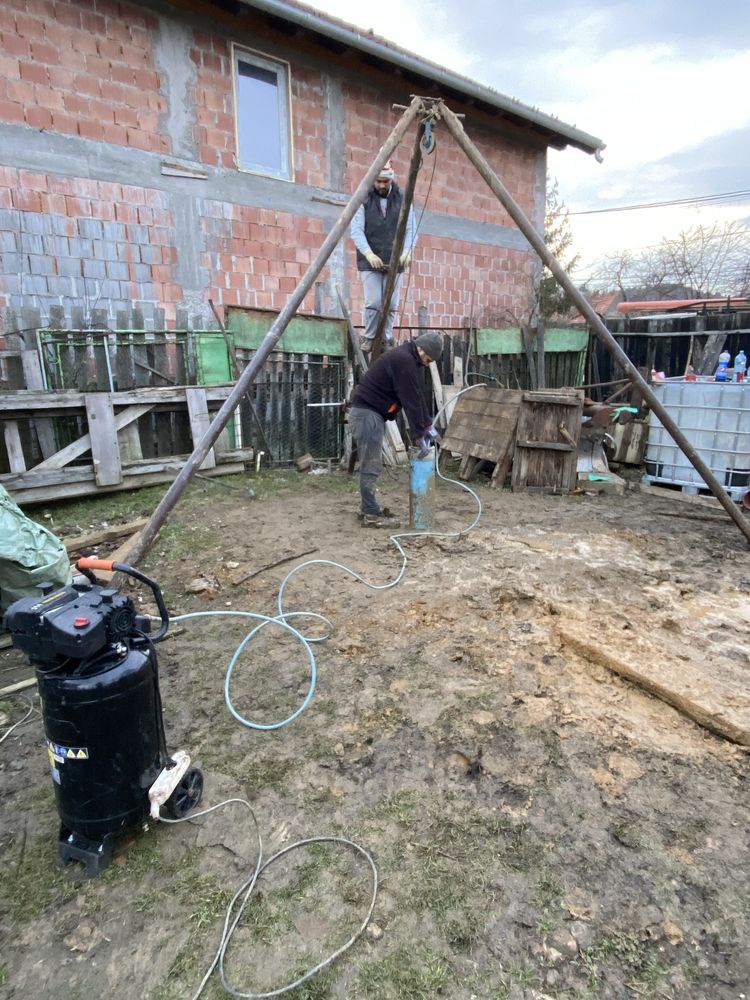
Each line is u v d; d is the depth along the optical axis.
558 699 2.69
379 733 2.49
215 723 2.58
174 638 3.25
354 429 4.91
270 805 2.14
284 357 6.82
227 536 4.69
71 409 5.34
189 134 6.38
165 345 6.14
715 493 4.64
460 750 2.38
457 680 2.83
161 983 1.57
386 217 6.20
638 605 3.57
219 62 6.46
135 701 1.82
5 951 1.65
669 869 1.87
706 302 12.45
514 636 3.21
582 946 1.65
